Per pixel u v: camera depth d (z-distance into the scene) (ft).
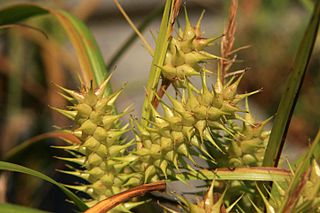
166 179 1.10
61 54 2.32
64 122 2.35
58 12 1.40
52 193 2.70
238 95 1.06
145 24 1.59
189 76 1.12
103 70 1.33
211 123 1.07
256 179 1.11
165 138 1.09
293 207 1.02
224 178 1.12
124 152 1.17
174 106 1.08
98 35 3.25
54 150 2.18
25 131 2.66
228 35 1.17
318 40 2.51
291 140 2.42
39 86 2.55
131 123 1.11
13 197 2.26
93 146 1.10
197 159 1.63
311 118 2.45
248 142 1.13
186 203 1.05
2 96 2.62
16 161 1.47
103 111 1.10
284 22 2.65
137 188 1.10
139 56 3.19
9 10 1.43
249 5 2.67
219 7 2.77
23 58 2.56
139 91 2.52
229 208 1.06
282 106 1.11
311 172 1.03
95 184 1.12
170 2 1.12
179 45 1.11
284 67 2.59
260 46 2.60
